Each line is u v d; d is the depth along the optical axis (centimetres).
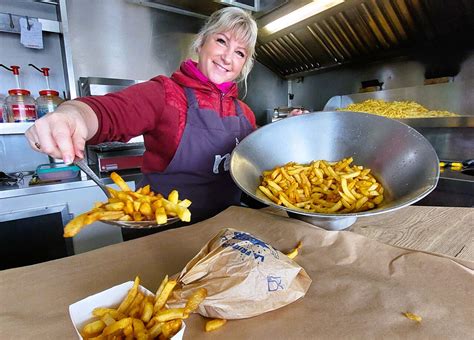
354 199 74
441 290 46
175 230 73
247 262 43
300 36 260
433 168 66
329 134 98
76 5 201
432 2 180
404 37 213
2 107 165
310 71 296
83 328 33
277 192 77
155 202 47
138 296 37
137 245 65
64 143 46
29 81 187
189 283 43
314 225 74
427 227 77
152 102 87
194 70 100
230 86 109
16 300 47
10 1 177
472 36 188
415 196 60
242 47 103
